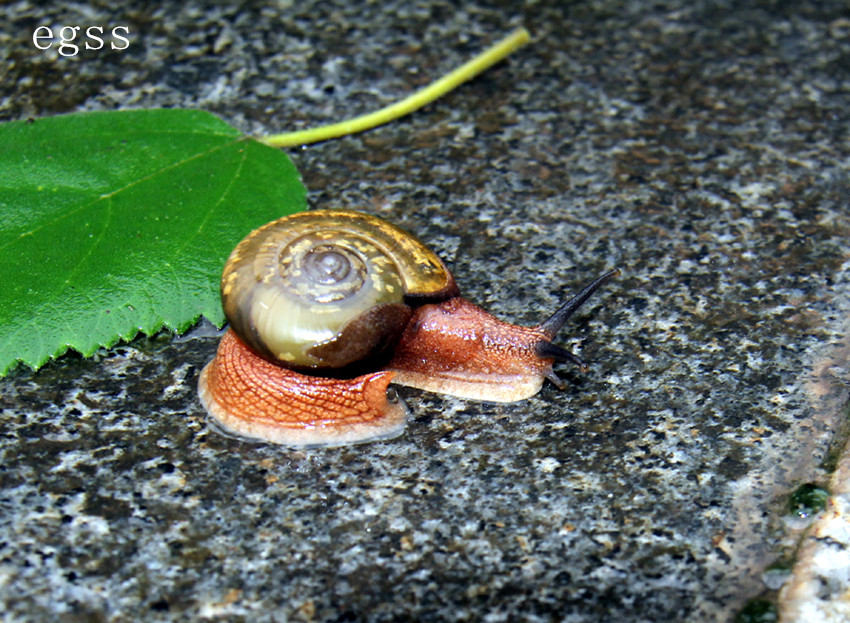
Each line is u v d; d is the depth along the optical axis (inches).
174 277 9.7
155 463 9.0
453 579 8.6
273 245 9.2
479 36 11.7
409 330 9.3
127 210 9.9
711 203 10.4
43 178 10.1
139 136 10.4
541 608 8.5
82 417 9.2
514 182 10.5
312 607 8.5
